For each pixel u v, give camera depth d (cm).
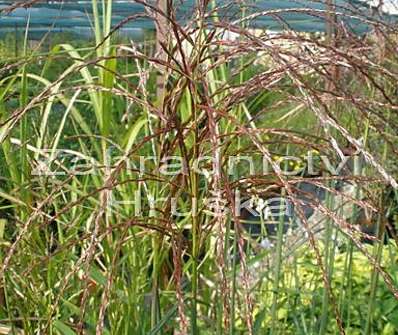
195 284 132
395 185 92
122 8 529
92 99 180
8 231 205
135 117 239
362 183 140
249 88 123
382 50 164
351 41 153
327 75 119
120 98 223
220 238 92
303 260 253
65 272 179
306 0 153
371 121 134
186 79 125
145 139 116
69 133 274
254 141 99
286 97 138
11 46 598
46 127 210
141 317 167
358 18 141
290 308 203
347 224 105
